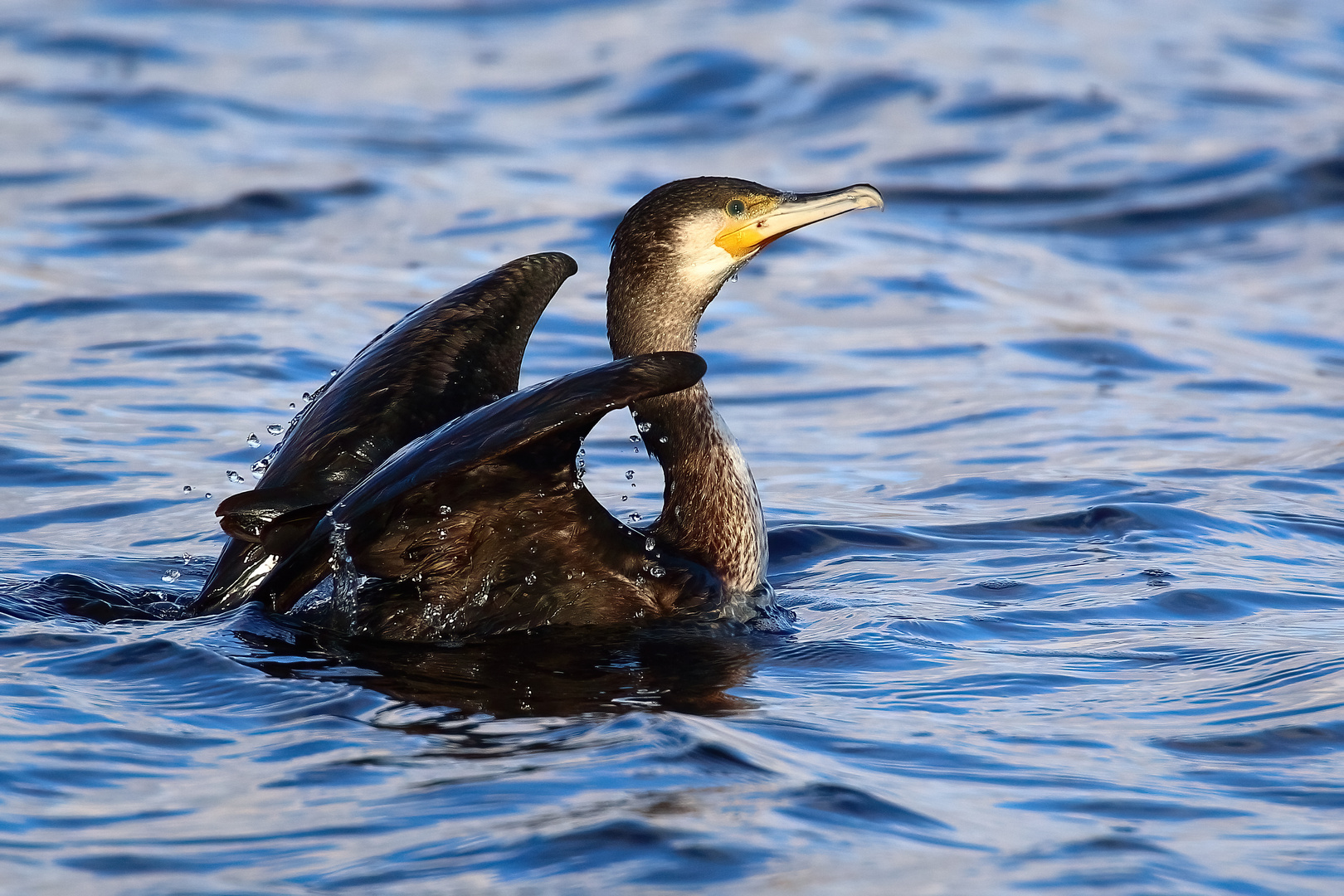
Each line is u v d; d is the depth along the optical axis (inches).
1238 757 268.2
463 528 339.6
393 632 343.3
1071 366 663.1
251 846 223.8
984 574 406.0
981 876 215.3
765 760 258.2
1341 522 457.7
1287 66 1209.4
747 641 344.8
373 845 223.9
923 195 946.1
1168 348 691.4
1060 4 1375.5
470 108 1110.4
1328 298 778.2
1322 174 954.7
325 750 263.1
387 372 375.2
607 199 895.1
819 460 538.0
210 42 1254.9
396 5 1389.0
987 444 555.2
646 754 257.9
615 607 355.6
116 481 481.7
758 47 1214.3
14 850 221.0
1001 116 1080.2
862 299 759.1
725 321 721.0
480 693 301.3
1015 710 295.0
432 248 799.1
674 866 216.2
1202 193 936.9
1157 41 1266.0
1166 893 211.2
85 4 1350.9
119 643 321.1
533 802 238.2
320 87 1149.7
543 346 653.9
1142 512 457.4
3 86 1096.2
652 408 381.4
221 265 760.3
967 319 729.6
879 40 1242.6
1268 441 559.8
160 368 602.9
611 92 1141.1
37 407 553.3
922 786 251.8
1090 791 251.0
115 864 217.8
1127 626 356.5
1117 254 861.2
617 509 467.2
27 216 825.5
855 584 400.5
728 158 1003.9
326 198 881.5
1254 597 381.7
